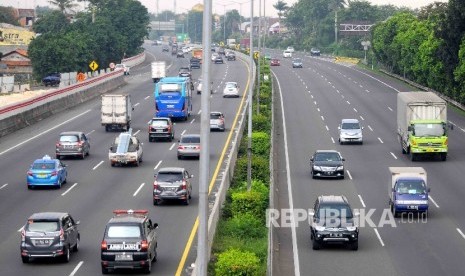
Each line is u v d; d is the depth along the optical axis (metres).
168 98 99.75
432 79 130.00
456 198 58.34
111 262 37.00
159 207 53.59
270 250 37.47
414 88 144.25
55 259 40.12
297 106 118.75
